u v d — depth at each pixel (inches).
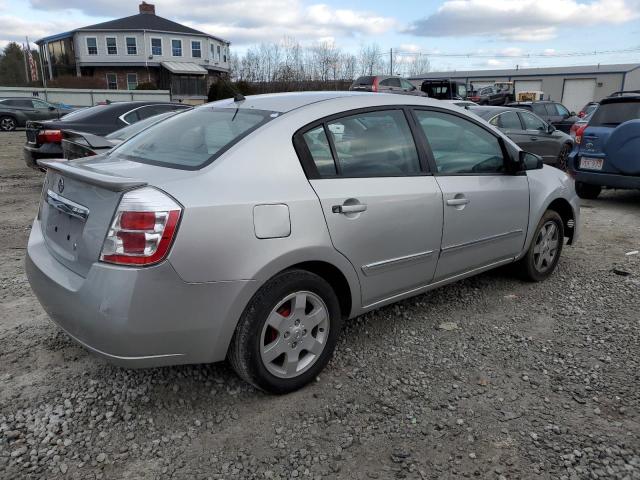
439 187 142.3
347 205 120.7
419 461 98.3
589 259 218.7
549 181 184.9
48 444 101.5
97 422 108.3
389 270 133.3
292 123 119.2
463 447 102.0
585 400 117.2
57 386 120.3
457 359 135.0
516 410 113.6
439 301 171.6
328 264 119.3
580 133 331.3
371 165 130.0
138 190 97.7
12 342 139.6
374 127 133.7
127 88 1994.3
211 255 99.9
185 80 1909.4
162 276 95.9
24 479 92.7
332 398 117.6
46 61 2100.1
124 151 132.9
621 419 110.6
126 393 118.1
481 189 154.8
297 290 114.1
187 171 108.3
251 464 97.3
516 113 416.5
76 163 122.9
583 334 149.0
